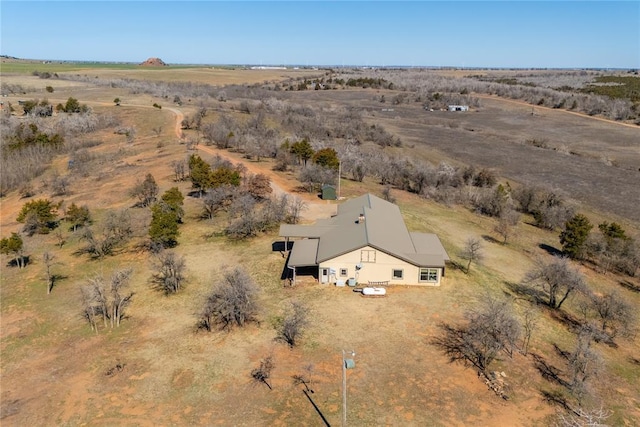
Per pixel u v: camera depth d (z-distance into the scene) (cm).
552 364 2619
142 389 2383
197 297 3284
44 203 4488
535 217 5431
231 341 2752
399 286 3372
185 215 4747
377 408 2233
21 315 3167
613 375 2611
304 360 2573
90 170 6475
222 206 4912
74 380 2478
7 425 2183
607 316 3136
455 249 4100
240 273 3116
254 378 2434
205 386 2388
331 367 2514
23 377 2531
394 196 5694
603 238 4394
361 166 6419
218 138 7494
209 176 5034
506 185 6569
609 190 6706
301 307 2894
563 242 4359
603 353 2808
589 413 2217
